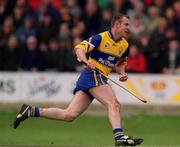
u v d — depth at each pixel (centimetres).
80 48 3312
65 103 6166
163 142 4369
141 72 6231
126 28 3356
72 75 6150
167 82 6169
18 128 5119
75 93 3400
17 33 6525
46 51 6375
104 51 3356
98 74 3356
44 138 4519
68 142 4306
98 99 3341
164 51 6300
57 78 6166
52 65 6366
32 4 6762
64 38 6366
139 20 6391
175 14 6569
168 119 5797
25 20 6562
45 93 6181
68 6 6712
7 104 6188
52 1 6681
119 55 3406
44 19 6494
